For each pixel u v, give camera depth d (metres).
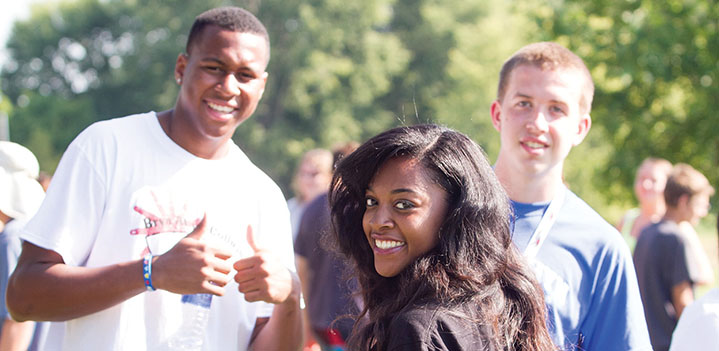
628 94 14.14
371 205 2.21
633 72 13.08
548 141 2.84
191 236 2.54
